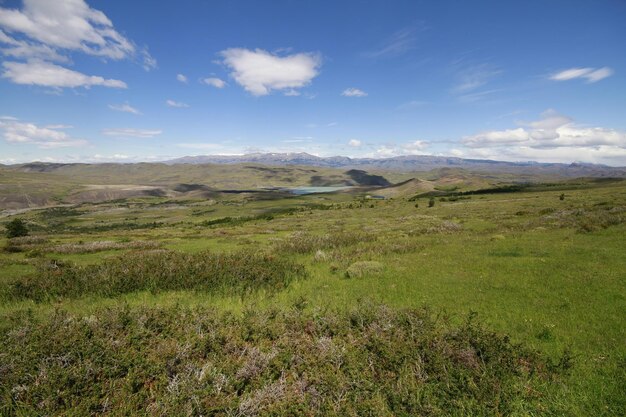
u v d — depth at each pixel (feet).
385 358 24.43
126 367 22.97
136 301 47.42
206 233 182.09
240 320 33.53
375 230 152.76
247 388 21.61
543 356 26.71
